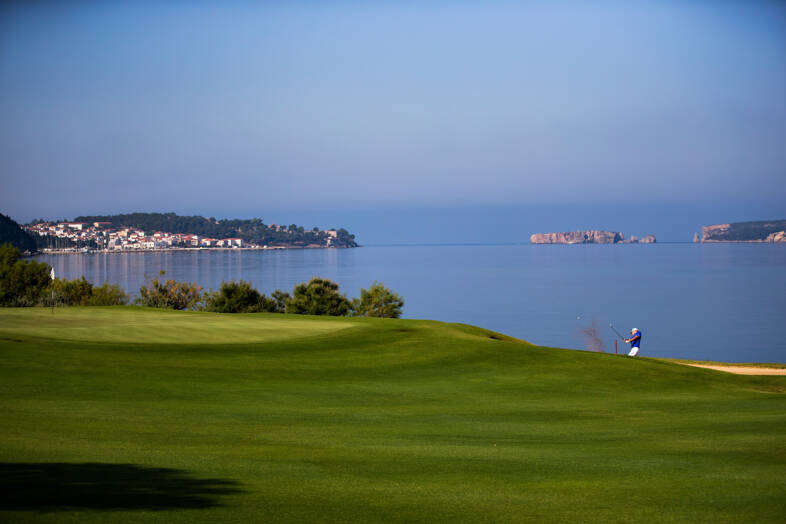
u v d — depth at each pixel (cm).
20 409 1312
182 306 7556
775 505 775
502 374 2081
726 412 1545
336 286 7100
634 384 1964
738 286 15438
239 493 790
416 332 2842
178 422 1270
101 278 17100
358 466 963
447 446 1133
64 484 795
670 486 866
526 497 807
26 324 2920
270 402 1562
